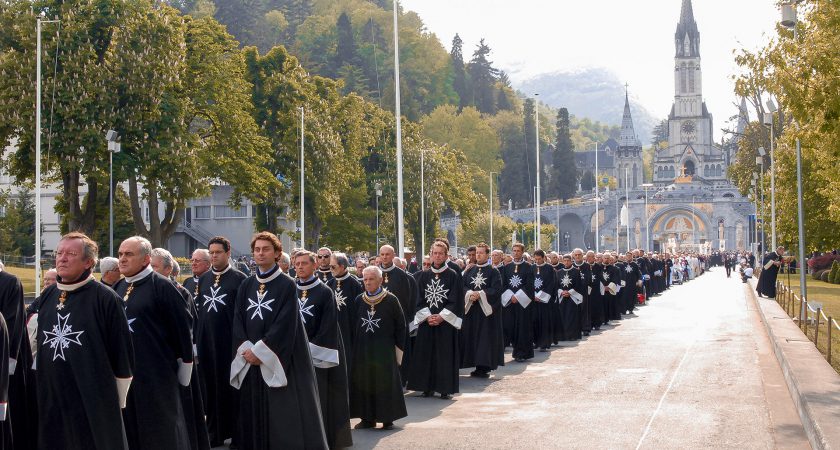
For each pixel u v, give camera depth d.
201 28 57.16
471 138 176.38
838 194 35.22
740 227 182.00
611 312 36.44
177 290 11.21
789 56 21.19
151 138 50.69
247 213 97.88
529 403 17.27
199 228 98.00
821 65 19.88
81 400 9.60
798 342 23.59
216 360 13.82
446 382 17.97
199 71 56.56
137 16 50.66
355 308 15.63
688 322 36.09
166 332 11.02
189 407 11.20
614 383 19.61
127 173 49.09
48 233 88.88
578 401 17.34
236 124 57.81
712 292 60.56
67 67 48.19
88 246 9.77
